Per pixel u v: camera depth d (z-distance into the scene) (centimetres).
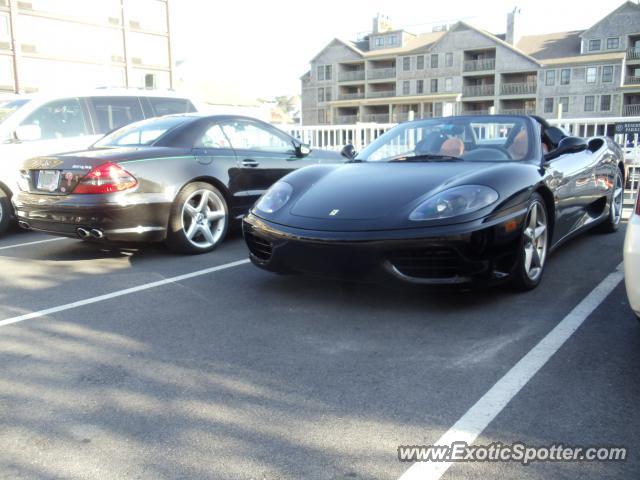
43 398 252
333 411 234
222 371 276
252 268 475
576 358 279
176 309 371
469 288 335
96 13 5291
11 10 4684
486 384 254
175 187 504
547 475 189
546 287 397
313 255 346
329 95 7688
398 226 330
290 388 256
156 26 5822
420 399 242
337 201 364
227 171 552
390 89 7406
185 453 208
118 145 541
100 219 466
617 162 573
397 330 322
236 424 227
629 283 255
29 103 682
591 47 5994
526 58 6203
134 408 242
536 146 420
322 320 343
